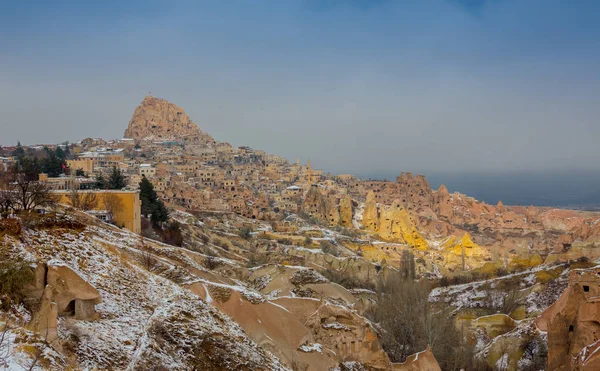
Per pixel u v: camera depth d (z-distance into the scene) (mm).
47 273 38906
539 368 92062
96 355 35406
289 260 152125
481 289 140375
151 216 146250
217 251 150375
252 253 167125
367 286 138000
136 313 42875
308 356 60531
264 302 63125
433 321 94938
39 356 30516
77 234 50750
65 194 108000
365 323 70562
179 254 75250
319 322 68062
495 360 97312
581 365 69562
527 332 101938
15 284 37375
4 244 41719
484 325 115812
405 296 107312
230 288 62375
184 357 39031
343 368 63938
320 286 84562
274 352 57469
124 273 48438
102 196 110625
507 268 179250
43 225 49531
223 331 44531
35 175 141125
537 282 140500
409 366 72250
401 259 196500
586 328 77125
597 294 80125
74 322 38062
